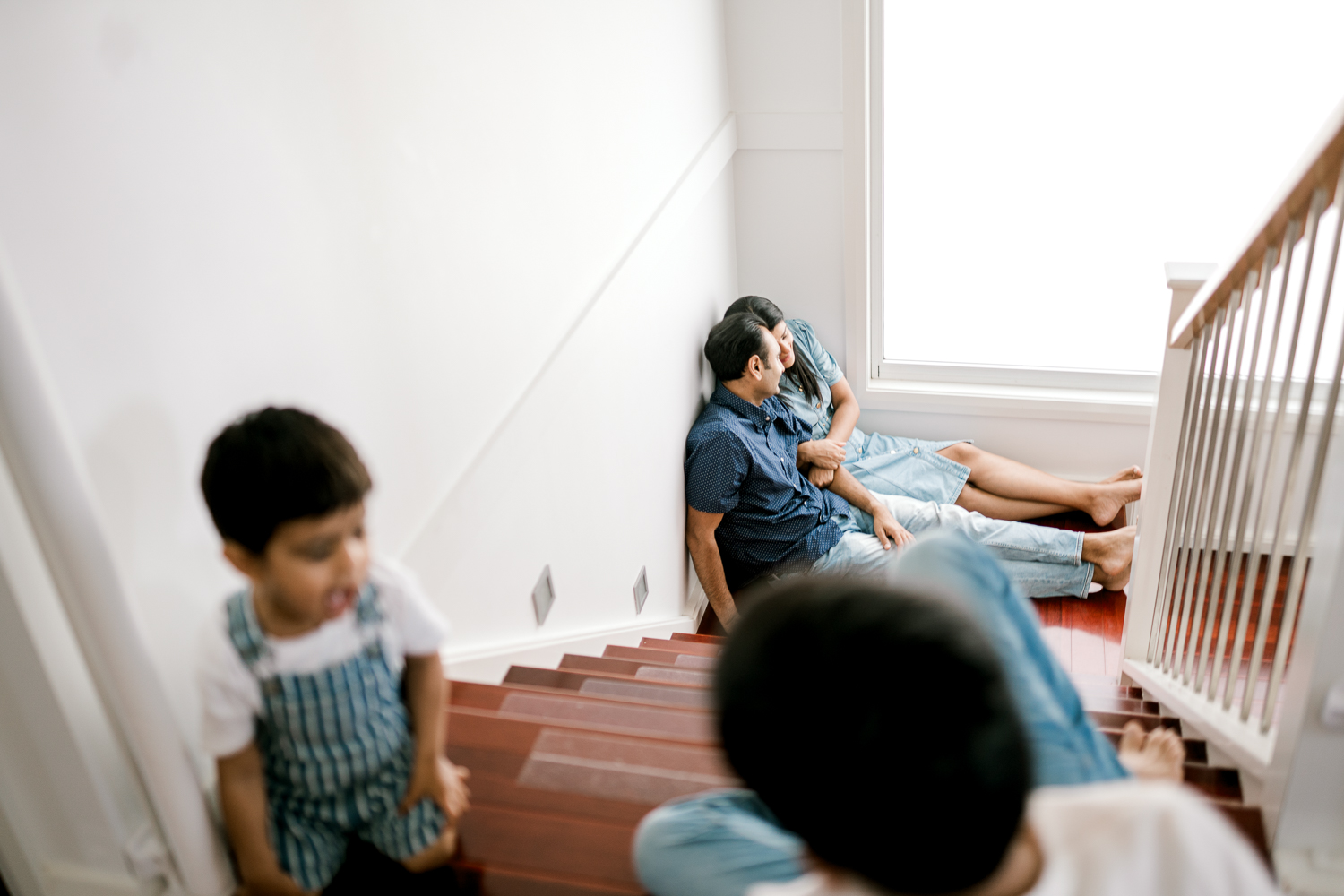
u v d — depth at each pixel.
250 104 1.35
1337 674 1.33
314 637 1.15
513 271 2.17
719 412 3.55
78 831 1.28
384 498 1.74
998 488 4.02
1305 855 1.49
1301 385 3.11
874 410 4.43
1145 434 4.14
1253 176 3.70
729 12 3.72
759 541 3.59
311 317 1.51
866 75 3.69
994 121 3.84
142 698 1.13
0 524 1.06
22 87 1.02
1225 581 3.16
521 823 1.49
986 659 0.53
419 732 1.31
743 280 4.30
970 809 0.51
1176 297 2.14
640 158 2.93
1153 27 3.56
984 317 4.22
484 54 1.97
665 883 1.00
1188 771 1.76
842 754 0.51
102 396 1.15
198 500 1.32
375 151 1.65
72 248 1.09
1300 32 3.44
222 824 1.32
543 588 2.44
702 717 1.86
